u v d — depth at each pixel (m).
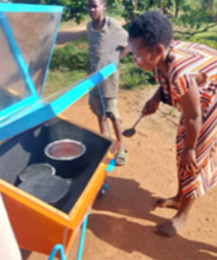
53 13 2.72
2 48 2.46
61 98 1.98
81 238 2.67
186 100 2.45
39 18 2.61
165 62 2.55
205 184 2.93
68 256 2.86
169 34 2.45
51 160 2.85
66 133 3.07
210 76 2.47
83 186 2.57
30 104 2.85
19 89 2.77
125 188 3.69
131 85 5.87
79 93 2.14
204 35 8.49
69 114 5.16
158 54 2.48
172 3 7.41
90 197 2.41
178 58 2.46
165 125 4.86
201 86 2.54
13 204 2.16
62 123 3.06
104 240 3.03
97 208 3.39
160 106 5.26
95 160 2.83
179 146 2.96
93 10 3.62
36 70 2.91
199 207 3.45
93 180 2.49
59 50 7.06
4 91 2.59
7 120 2.42
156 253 2.94
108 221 3.24
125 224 3.22
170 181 3.83
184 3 7.96
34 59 2.82
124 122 4.93
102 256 2.88
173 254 2.94
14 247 1.25
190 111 2.48
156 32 2.39
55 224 2.13
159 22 2.40
